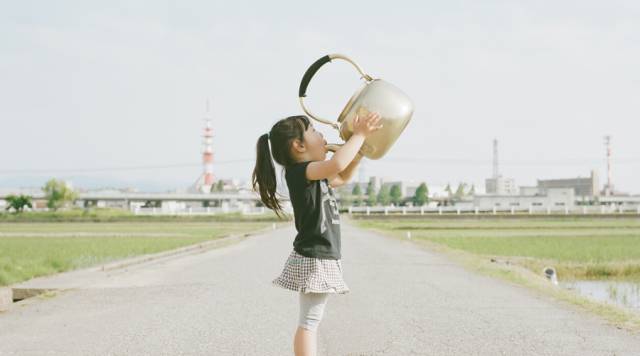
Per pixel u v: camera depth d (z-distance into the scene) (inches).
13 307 308.2
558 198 4773.6
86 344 216.2
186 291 367.9
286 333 234.8
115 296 346.9
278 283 130.4
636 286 552.7
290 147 129.8
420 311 290.2
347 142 123.6
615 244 1011.3
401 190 7440.9
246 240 1103.0
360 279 438.6
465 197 6358.3
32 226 2209.6
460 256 674.2
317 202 127.1
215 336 229.3
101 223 2711.6
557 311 289.3
